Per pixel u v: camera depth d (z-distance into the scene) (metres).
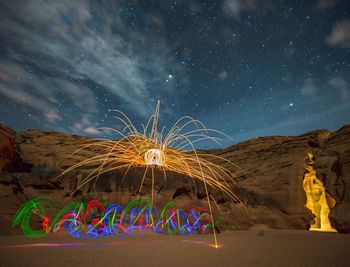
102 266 4.69
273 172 17.16
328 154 16.25
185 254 6.05
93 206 10.95
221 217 12.80
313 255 6.33
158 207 11.49
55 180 11.71
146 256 5.70
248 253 6.41
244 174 18.33
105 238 8.48
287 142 18.50
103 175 12.31
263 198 16.08
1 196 9.12
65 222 9.88
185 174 14.43
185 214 11.70
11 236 8.04
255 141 21.20
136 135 15.95
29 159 13.53
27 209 9.45
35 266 4.56
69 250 6.12
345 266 5.14
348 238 10.41
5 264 4.62
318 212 16.09
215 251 6.59
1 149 11.15
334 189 14.89
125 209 11.01
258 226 14.35
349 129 16.55
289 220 15.26
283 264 5.22
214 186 14.51
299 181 16.28
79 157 15.06
